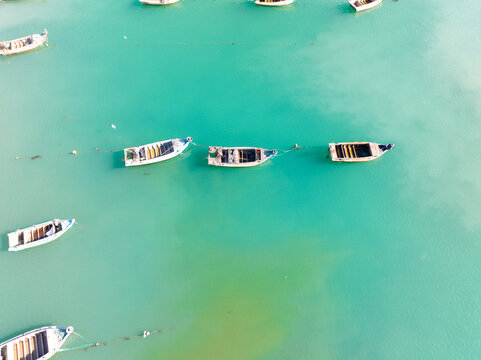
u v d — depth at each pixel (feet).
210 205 156.97
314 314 132.98
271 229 151.33
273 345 126.72
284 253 145.59
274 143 172.86
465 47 211.41
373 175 164.76
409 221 152.87
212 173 164.25
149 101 186.50
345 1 234.38
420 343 127.34
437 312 133.28
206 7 230.89
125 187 160.56
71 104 184.03
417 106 186.39
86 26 219.00
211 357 124.26
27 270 139.23
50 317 130.52
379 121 180.86
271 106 185.98
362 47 212.23
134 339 127.75
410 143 173.47
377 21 225.76
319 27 221.46
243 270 141.79
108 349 125.70
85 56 204.74
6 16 223.71
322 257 144.87
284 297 136.15
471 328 129.90
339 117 182.19
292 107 185.78
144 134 174.70
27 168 163.32
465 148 172.04
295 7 231.50
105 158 167.32
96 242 146.51
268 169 165.37
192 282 139.03
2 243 143.74
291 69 201.57
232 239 148.77
